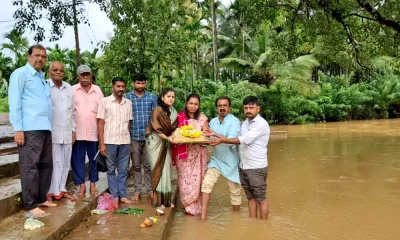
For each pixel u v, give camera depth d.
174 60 15.51
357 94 29.78
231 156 5.48
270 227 5.02
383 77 32.72
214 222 5.23
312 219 5.35
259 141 5.18
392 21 11.32
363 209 5.80
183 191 5.48
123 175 5.49
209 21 28.98
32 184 4.38
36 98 4.38
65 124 5.00
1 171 5.44
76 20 13.50
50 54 27.52
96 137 5.46
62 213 4.49
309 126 23.69
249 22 13.56
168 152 5.33
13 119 4.22
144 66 14.88
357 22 13.34
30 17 12.91
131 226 4.50
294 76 25.66
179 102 20.80
